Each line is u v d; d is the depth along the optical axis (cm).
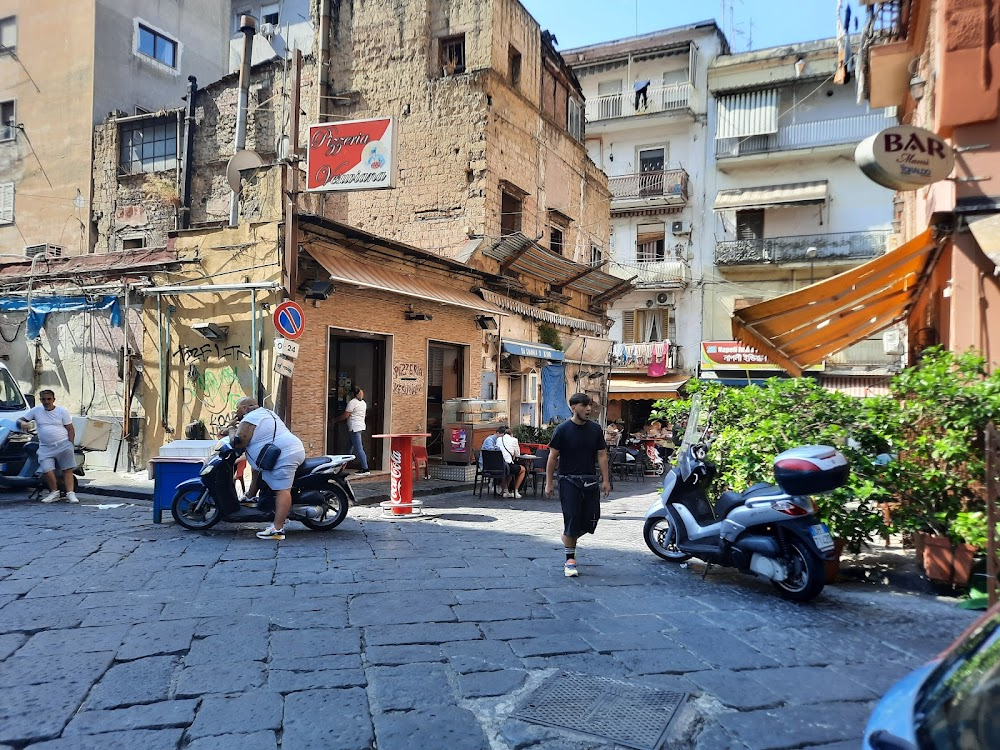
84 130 2080
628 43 3328
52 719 329
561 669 407
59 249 2047
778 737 333
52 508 930
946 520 609
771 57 3044
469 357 1563
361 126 1173
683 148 3231
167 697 356
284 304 1008
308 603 520
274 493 774
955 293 684
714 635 479
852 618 531
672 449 848
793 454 579
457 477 1369
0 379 1130
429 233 1638
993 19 686
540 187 1869
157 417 1225
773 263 2992
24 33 2195
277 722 332
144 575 588
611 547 786
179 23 2400
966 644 193
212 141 1903
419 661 412
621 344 3139
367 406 1376
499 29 1650
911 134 645
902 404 655
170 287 1171
